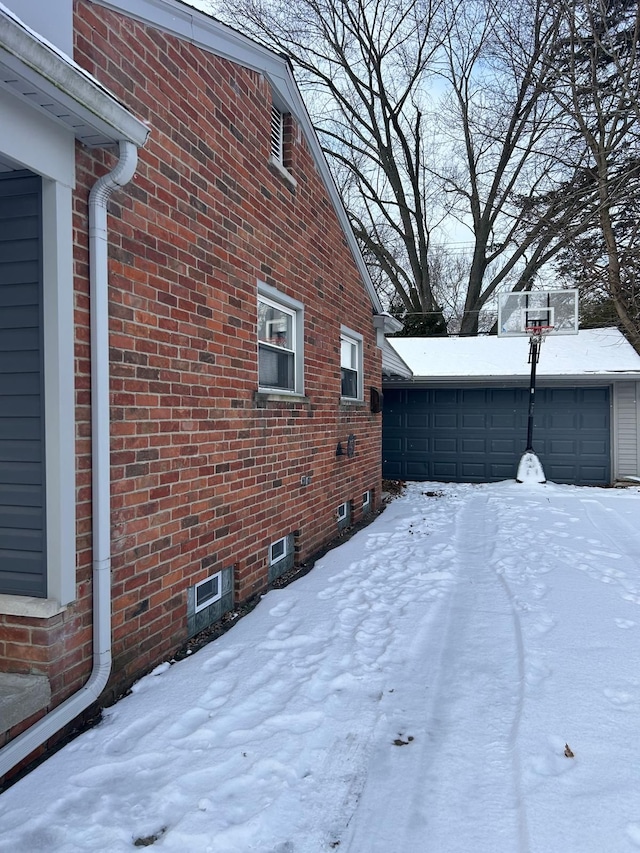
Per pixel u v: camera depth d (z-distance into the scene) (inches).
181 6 140.7
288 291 221.5
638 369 475.8
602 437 500.4
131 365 127.2
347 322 304.2
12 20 82.0
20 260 108.8
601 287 641.0
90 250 114.7
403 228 1073.5
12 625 106.5
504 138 877.8
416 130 1000.9
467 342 617.0
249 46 178.5
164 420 139.3
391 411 547.2
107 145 115.6
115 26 124.3
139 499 130.0
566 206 719.1
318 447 255.8
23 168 104.4
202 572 156.5
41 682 102.9
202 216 157.2
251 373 187.6
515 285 900.6
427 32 901.8
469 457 529.7
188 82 151.2
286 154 225.8
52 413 107.1
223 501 168.2
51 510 107.4
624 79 597.0
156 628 136.2
